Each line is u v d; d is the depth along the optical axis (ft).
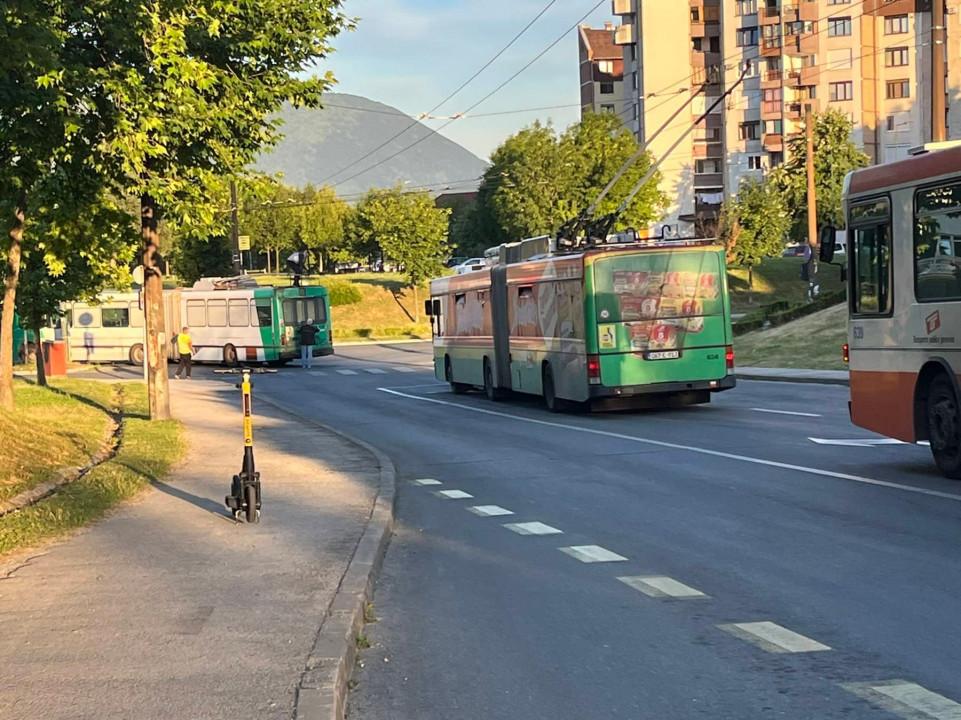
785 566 27.61
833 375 94.07
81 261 95.50
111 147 49.96
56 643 20.88
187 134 53.78
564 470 48.37
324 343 160.86
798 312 136.36
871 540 30.19
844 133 251.19
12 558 29.19
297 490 41.83
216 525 34.14
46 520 34.04
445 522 36.81
